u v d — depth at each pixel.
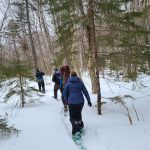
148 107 11.20
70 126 9.68
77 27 10.96
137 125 8.98
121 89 16.09
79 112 8.84
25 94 13.62
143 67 11.07
